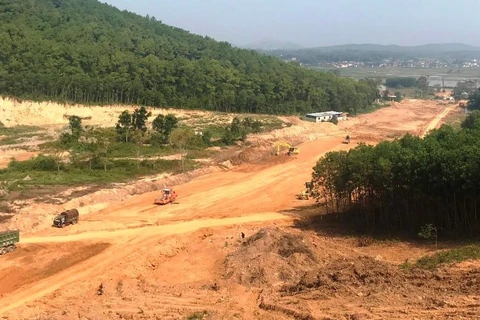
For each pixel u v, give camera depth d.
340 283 33.81
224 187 73.81
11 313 33.31
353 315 28.08
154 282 39.53
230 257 44.00
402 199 51.28
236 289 35.97
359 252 45.50
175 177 76.62
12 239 46.44
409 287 31.98
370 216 53.34
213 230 53.66
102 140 92.62
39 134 105.69
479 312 27.16
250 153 93.94
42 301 35.62
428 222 50.50
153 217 58.41
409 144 55.12
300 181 77.56
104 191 65.31
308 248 44.16
